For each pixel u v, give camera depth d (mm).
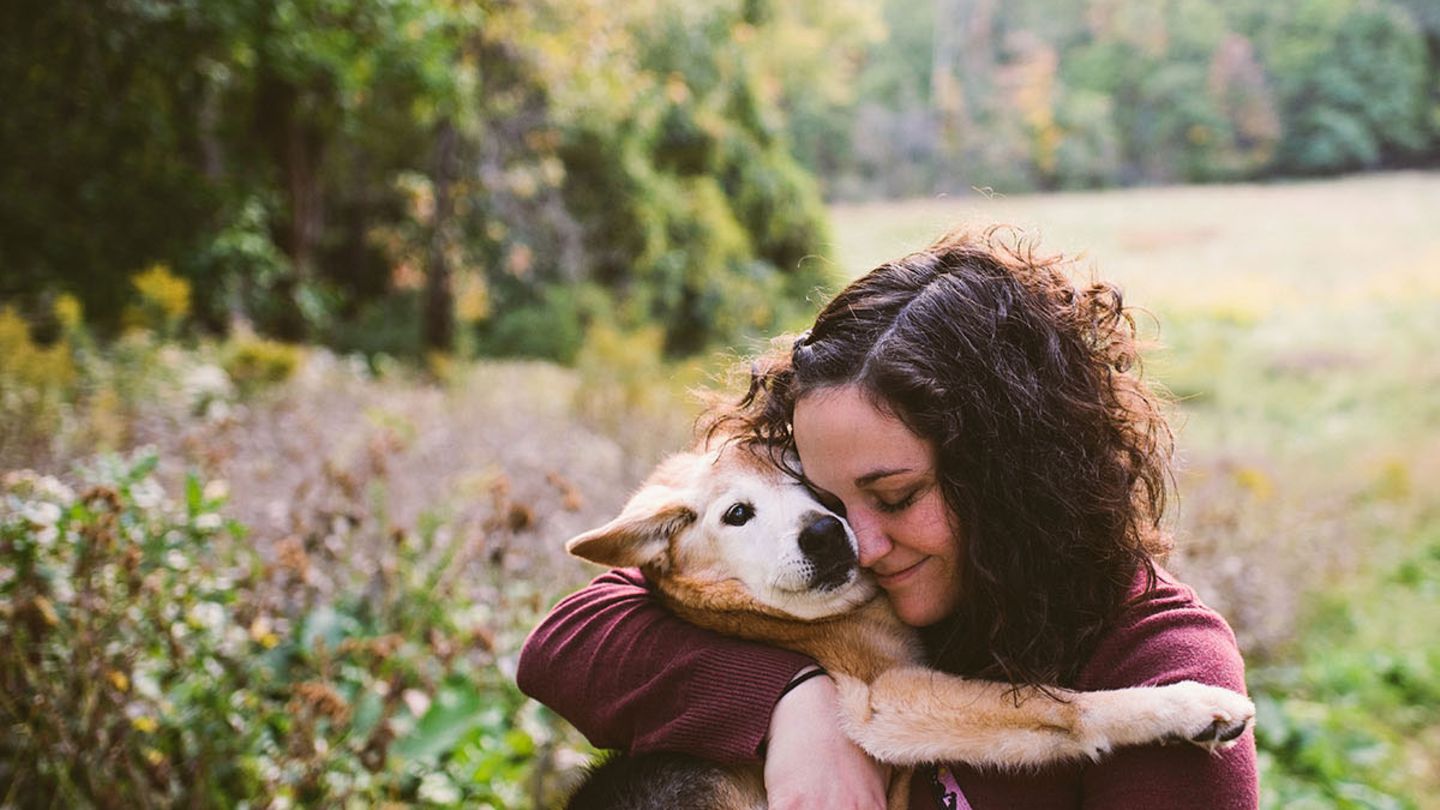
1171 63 63469
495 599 4145
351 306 19953
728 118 24344
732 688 1778
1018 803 1698
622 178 20219
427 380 13539
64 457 6238
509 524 3943
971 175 57406
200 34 11297
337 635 3668
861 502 1719
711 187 22688
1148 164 61438
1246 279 30594
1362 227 38500
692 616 2221
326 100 13594
